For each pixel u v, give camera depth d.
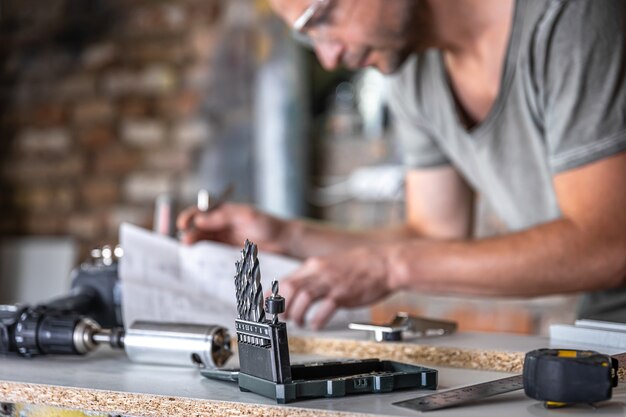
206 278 1.16
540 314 1.58
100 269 1.11
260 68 3.91
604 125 1.15
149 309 1.08
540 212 1.38
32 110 4.27
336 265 1.19
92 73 4.20
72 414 0.75
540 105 1.27
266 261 1.28
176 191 4.10
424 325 1.02
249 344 0.73
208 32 4.04
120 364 0.89
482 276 1.16
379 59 1.28
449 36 1.34
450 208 1.69
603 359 0.66
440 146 1.65
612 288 1.27
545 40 1.21
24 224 4.28
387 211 3.83
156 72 4.12
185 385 0.77
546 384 0.66
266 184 3.89
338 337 1.02
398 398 0.70
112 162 4.18
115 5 4.17
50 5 4.24
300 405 0.67
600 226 1.13
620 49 1.16
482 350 0.91
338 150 3.93
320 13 1.21
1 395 0.78
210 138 4.04
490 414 0.65
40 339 0.91
